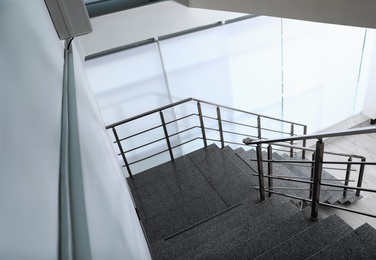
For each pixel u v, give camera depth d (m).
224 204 2.73
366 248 1.62
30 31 0.46
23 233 0.18
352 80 4.85
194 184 3.02
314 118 4.93
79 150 0.38
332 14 1.35
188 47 3.47
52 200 0.27
